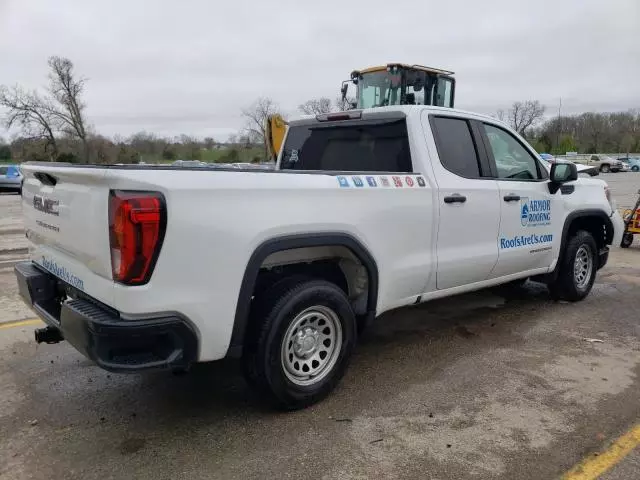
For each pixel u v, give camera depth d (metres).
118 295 2.79
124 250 2.74
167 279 2.85
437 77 14.18
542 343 4.86
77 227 3.07
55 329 3.68
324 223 3.49
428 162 4.28
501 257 4.90
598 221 6.34
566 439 3.25
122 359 2.83
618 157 60.75
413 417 3.52
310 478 2.89
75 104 51.19
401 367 4.32
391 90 13.78
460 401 3.74
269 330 3.32
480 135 4.80
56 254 3.48
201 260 2.94
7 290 6.63
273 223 3.24
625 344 4.85
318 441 3.24
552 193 5.47
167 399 3.78
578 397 3.80
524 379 4.09
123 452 3.14
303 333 3.55
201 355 3.07
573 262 5.89
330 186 3.56
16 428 3.39
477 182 4.63
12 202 22.81
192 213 2.89
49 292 3.61
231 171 3.10
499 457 3.07
